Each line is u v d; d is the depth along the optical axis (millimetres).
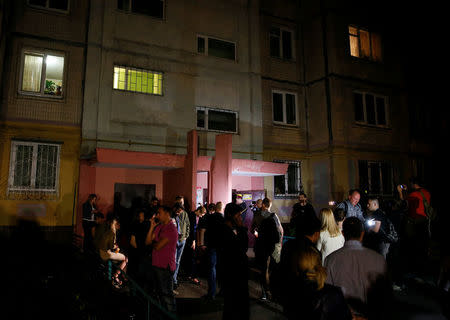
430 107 17094
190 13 13359
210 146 12961
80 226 10594
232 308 4039
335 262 3324
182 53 12945
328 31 14516
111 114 11445
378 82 15453
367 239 6664
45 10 11047
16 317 5543
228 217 4402
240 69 14070
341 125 14078
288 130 14773
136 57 12086
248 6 14695
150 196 12117
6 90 10281
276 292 2994
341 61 14469
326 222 5211
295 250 2848
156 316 3818
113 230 7340
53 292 6688
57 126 10758
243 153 13586
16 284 7168
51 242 10258
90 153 10938
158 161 10414
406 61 16609
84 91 11125
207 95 13242
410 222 8062
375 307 3100
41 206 10289
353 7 15273
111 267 5488
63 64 11133
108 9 11828
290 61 15328
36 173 10422
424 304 6117
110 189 11375
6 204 9906
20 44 10594
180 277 8289
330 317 2484
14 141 10281
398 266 7066
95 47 11453
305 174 14891
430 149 16656
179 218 7293
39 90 10820
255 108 14039
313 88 15047
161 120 12227
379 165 15125
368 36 15672
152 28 12516
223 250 4219
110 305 4996
